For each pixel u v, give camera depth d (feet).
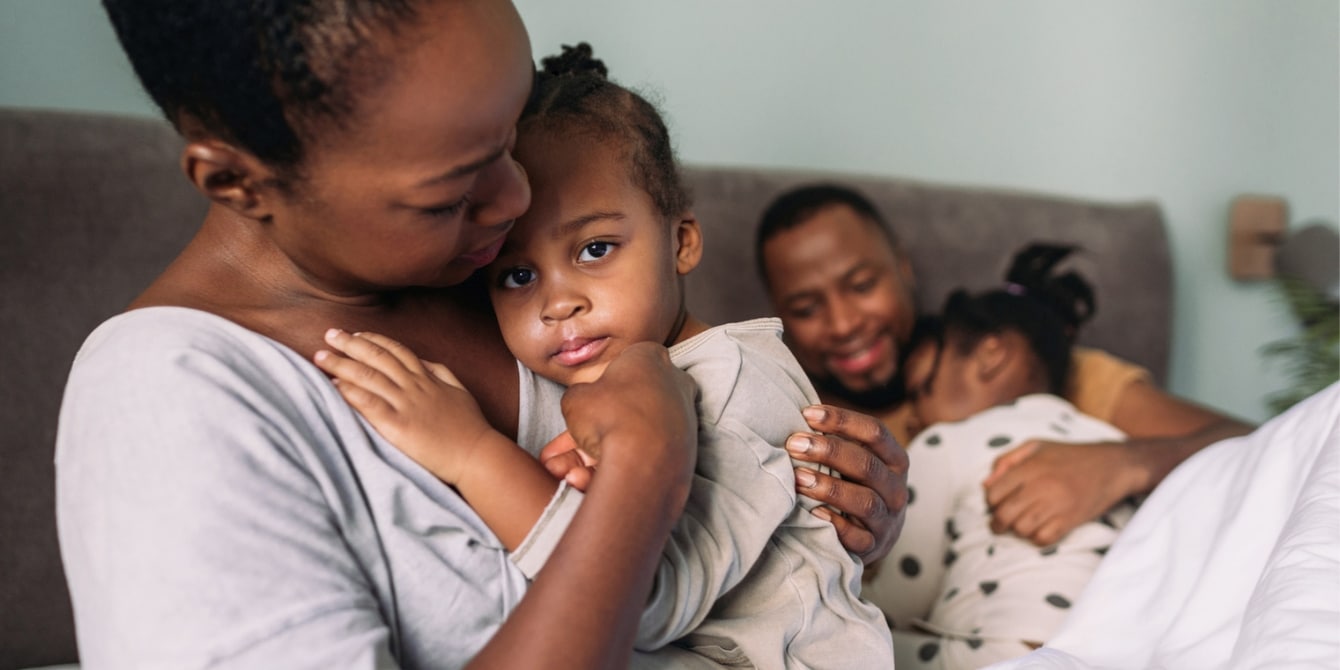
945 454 6.01
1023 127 8.12
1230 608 3.55
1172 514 4.19
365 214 2.19
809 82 7.57
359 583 2.21
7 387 4.91
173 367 2.17
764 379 2.81
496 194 2.29
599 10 7.02
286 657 2.01
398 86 2.04
